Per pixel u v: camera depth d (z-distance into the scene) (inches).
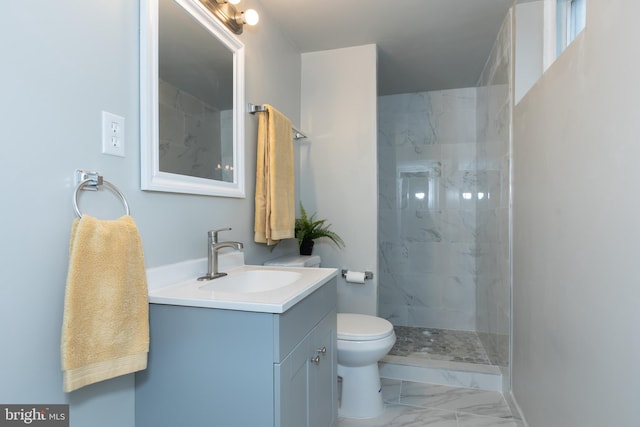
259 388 37.0
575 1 62.5
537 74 70.0
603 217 38.2
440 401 79.0
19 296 29.9
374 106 90.4
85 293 32.3
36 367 31.3
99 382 36.9
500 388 83.9
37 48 31.0
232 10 63.1
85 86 35.6
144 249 43.1
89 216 33.8
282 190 72.0
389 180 131.0
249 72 69.4
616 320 35.7
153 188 43.4
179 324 39.6
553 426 52.2
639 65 31.9
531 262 61.9
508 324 77.3
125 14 40.5
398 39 87.9
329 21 79.4
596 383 39.7
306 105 95.2
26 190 30.3
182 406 39.6
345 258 92.4
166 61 46.4
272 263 73.4
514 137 72.7
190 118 51.4
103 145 37.4
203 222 54.4
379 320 78.2
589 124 41.3
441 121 125.7
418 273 128.0
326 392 53.8
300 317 43.1
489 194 98.7
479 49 93.8
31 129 30.6
